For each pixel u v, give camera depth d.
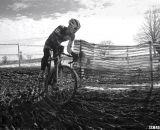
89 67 7.66
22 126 4.08
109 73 7.80
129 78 7.64
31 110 4.73
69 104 5.25
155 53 7.34
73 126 4.12
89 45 7.61
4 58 21.89
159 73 7.30
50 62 5.44
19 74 10.35
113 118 4.49
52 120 4.37
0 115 4.25
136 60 7.61
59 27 5.09
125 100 5.81
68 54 5.26
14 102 5.08
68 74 5.16
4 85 7.02
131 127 4.07
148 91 6.77
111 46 7.87
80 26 5.10
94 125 4.18
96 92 6.64
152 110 4.93
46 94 5.43
